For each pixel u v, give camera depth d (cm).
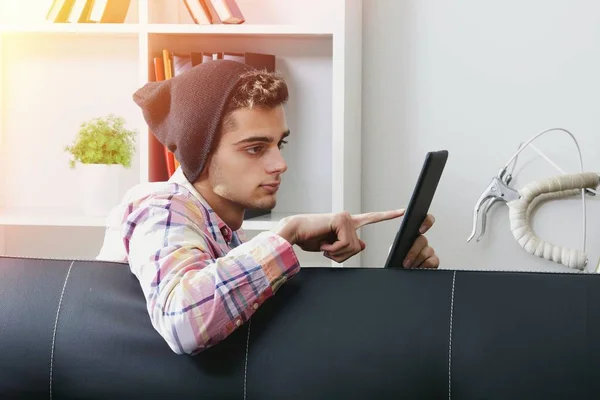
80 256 282
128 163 255
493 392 113
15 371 123
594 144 260
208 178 137
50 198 280
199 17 246
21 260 129
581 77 259
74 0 251
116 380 120
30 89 279
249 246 118
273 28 241
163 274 116
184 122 133
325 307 119
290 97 269
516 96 262
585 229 254
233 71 134
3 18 278
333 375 116
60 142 279
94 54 276
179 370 118
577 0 258
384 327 117
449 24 264
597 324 112
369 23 267
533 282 117
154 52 250
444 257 268
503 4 262
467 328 115
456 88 265
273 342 118
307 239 135
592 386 111
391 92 267
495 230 265
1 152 279
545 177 262
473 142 265
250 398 117
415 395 115
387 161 269
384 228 270
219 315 113
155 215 124
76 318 123
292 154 271
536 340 113
